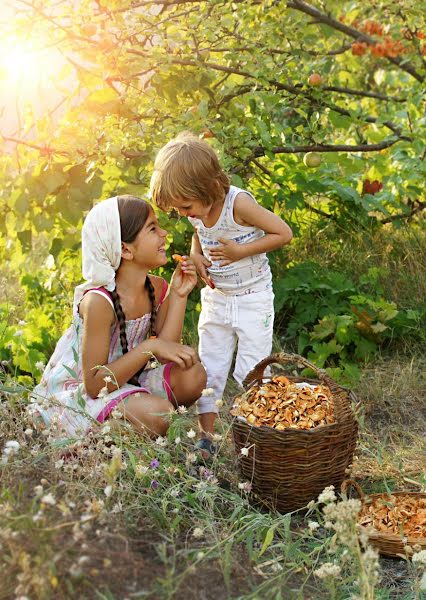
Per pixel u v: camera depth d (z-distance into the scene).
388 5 5.29
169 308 3.30
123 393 3.08
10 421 2.96
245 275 3.32
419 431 3.65
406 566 2.63
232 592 2.24
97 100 4.39
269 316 3.39
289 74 4.96
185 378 3.23
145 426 3.04
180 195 3.06
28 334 4.29
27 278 4.96
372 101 6.45
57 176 4.13
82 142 4.14
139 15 4.54
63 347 3.31
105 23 4.57
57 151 4.15
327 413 2.96
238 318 3.35
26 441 2.97
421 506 2.85
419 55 5.37
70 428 3.04
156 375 3.26
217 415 3.38
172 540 2.34
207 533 2.55
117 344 3.21
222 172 3.17
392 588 2.51
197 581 2.25
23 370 4.02
